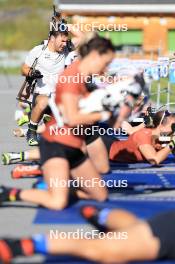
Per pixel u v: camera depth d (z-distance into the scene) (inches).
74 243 605.3
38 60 1274.6
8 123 1764.3
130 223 634.2
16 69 4323.3
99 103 752.3
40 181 911.7
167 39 3718.0
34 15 6437.0
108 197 872.3
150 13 3312.0
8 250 602.9
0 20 6318.9
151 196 899.4
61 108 781.9
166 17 3405.5
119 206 830.5
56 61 1268.5
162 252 600.7
